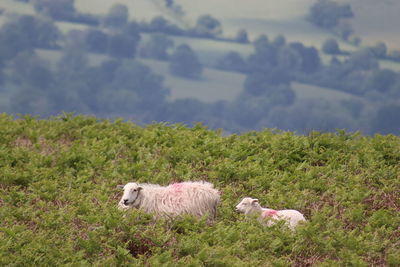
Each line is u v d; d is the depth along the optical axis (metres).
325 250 50.50
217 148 73.56
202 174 66.81
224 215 55.91
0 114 90.50
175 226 52.88
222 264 46.97
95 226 52.97
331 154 72.50
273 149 73.50
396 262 49.00
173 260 47.50
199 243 49.72
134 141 76.88
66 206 57.16
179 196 54.59
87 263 46.84
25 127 82.19
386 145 75.38
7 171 64.31
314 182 64.69
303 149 73.88
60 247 49.47
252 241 50.75
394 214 58.81
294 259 49.41
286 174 66.38
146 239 50.66
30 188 61.34
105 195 59.41
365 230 55.00
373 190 64.19
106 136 79.44
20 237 50.44
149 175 65.69
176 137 77.12
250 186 64.25
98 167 68.56
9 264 46.44
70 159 69.31
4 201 59.19
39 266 46.91
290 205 59.75
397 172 68.25
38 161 68.94
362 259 49.38
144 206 54.53
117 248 49.03
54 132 80.56
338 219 57.03
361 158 71.56
